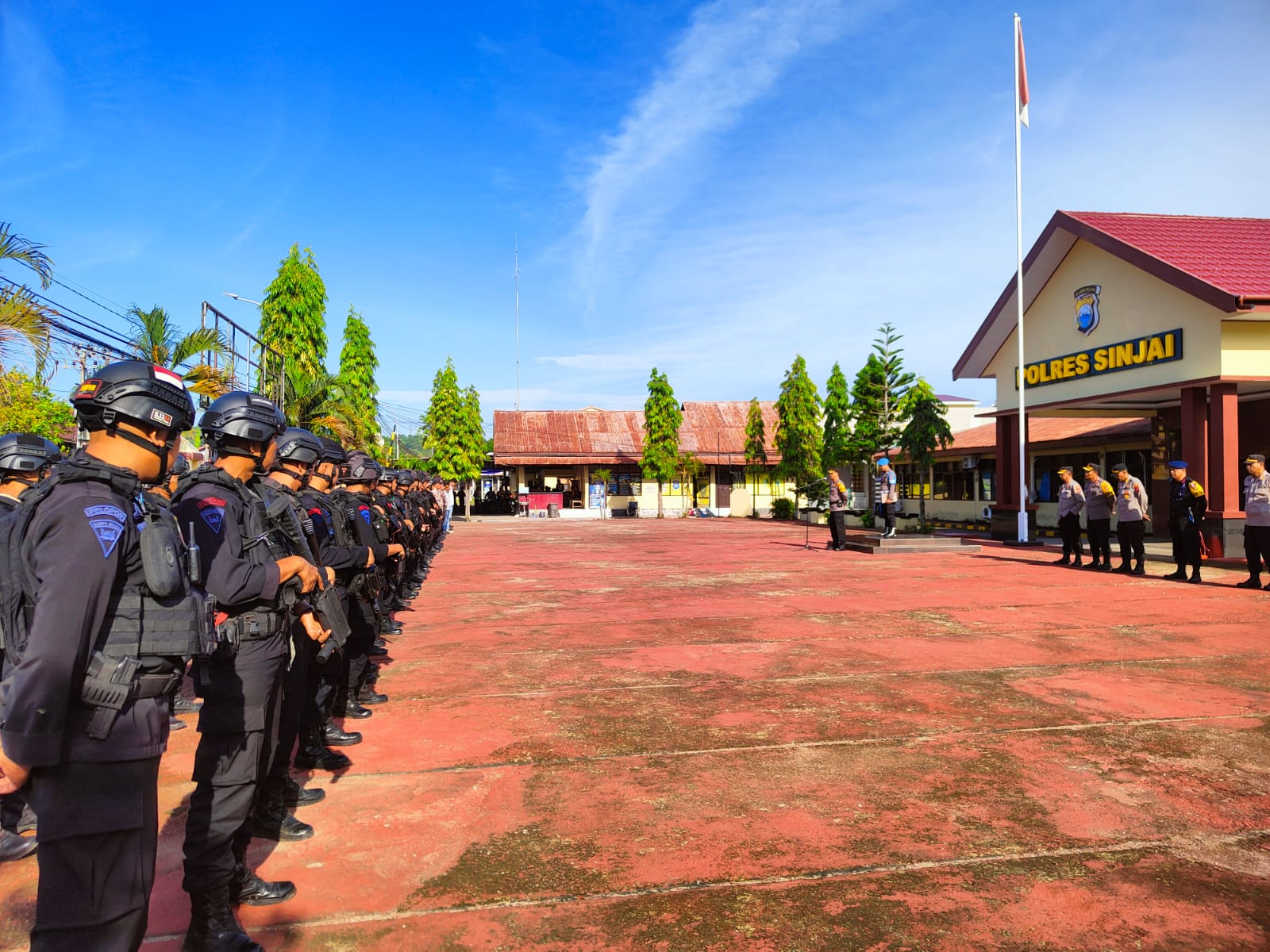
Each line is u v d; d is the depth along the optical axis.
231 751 2.78
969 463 28.62
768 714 5.56
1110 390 16.98
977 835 3.68
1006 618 9.23
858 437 31.22
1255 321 14.32
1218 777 4.36
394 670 6.95
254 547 2.86
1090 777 4.37
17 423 11.95
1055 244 18.05
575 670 6.87
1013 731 5.15
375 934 2.92
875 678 6.53
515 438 42.44
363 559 5.05
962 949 2.79
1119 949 2.79
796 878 3.30
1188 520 11.97
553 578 13.63
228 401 3.06
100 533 2.00
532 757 4.76
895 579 13.04
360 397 33.06
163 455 2.29
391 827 3.82
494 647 7.85
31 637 1.90
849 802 4.06
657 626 8.89
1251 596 10.68
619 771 4.52
